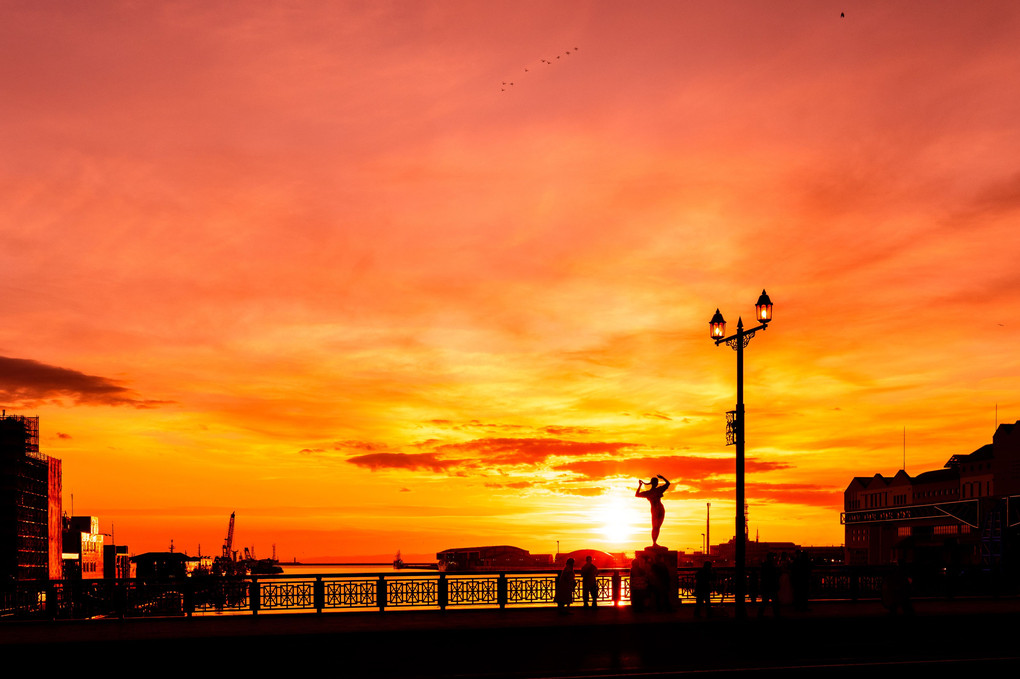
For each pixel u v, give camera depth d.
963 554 97.06
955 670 19.30
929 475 123.38
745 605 29.56
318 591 29.89
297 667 20.08
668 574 30.92
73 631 24.48
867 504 137.12
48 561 152.25
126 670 20.11
